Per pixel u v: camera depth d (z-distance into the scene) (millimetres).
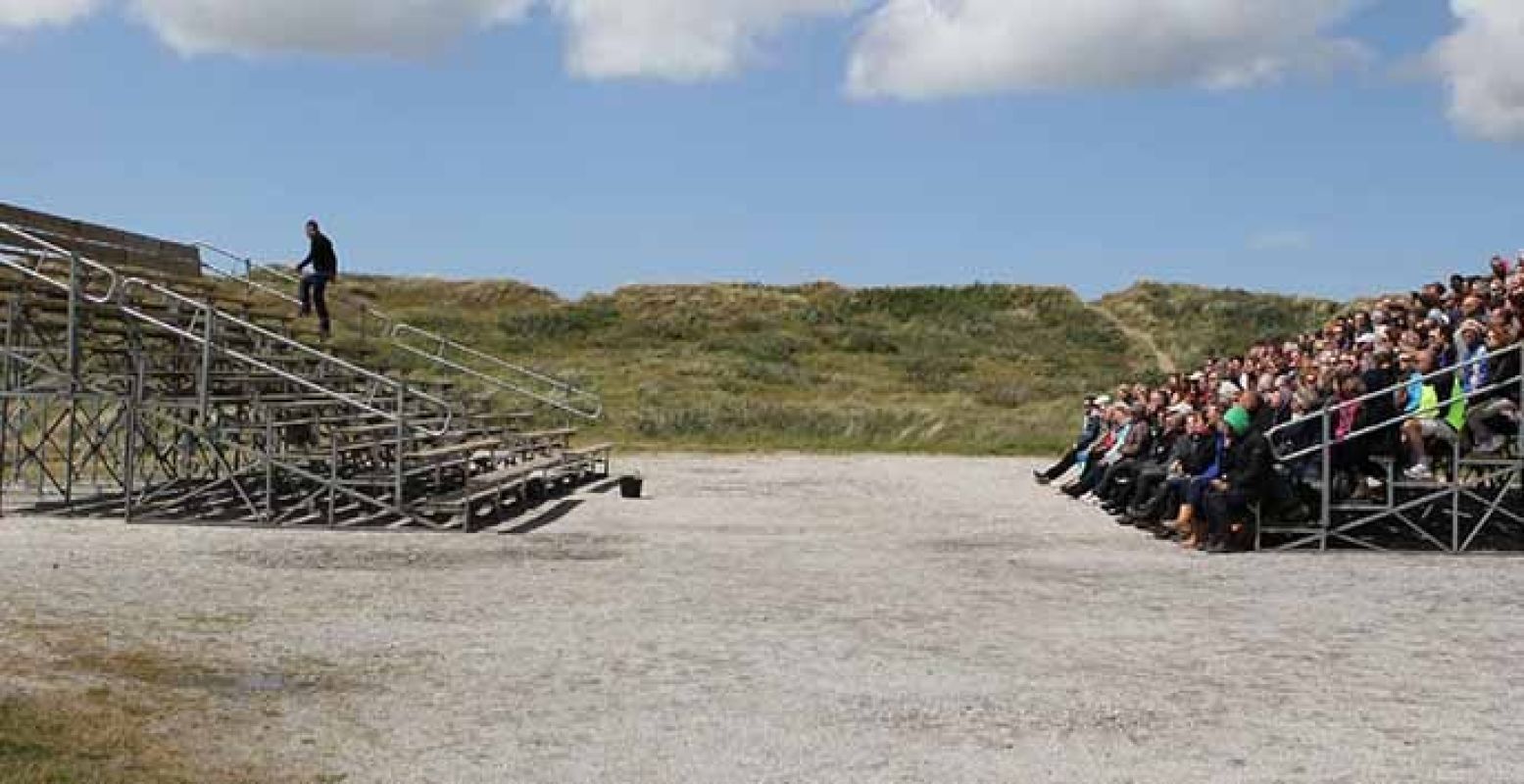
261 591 12273
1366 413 15945
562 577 13352
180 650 9664
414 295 70250
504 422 28297
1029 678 9180
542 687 8844
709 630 10742
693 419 39188
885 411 41312
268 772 6945
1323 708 8445
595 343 61625
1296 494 15945
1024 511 20219
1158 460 19094
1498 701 8625
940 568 14227
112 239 23109
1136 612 11664
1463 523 17109
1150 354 66125
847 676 9211
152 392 20047
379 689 8734
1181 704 8531
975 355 63625
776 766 7199
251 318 23938
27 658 9148
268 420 17797
